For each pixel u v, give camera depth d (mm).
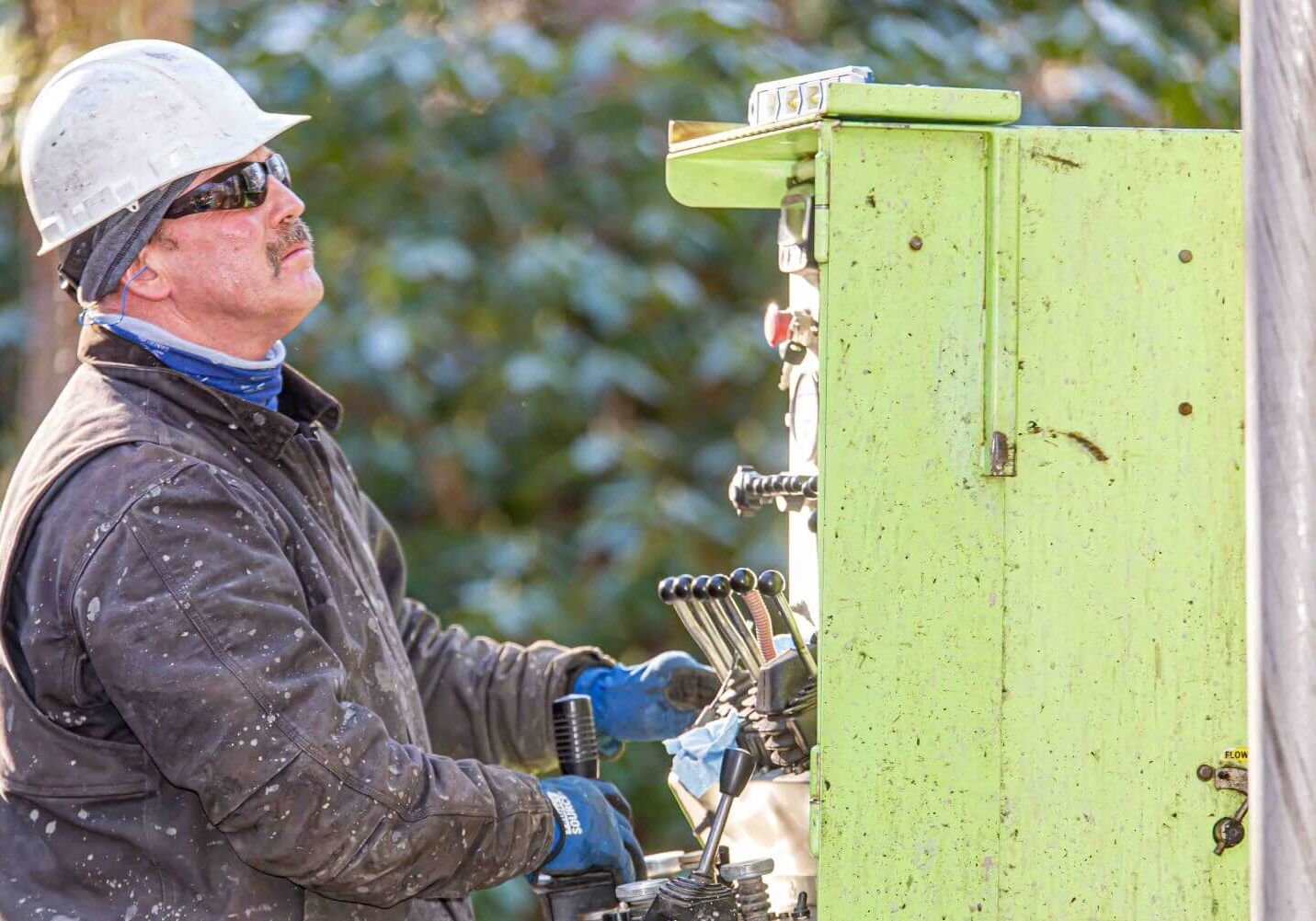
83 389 4984
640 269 12266
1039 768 4383
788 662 4805
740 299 13094
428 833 4578
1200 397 4430
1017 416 4352
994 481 4359
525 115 11938
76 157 4973
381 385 11648
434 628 6230
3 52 8133
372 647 5023
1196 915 4441
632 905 4840
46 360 8242
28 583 4645
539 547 12273
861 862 4297
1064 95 11781
